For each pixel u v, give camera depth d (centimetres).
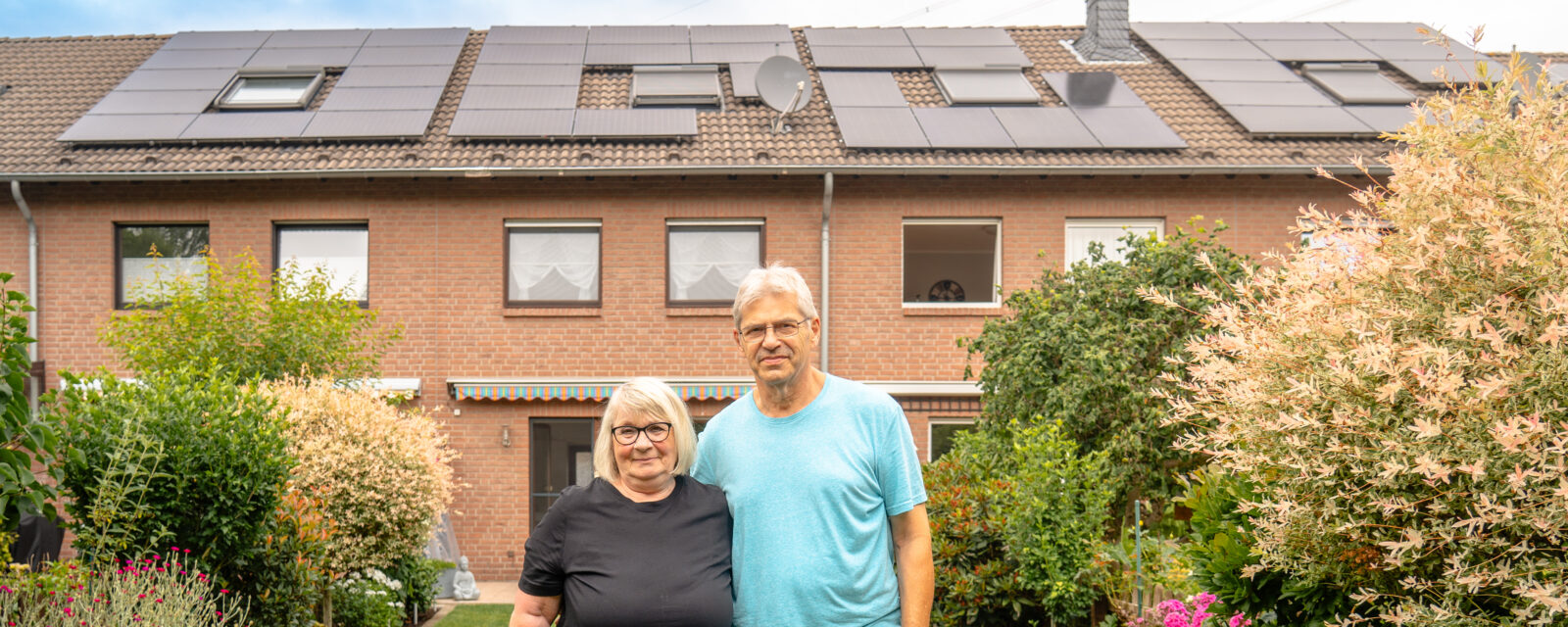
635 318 1313
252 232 1302
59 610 507
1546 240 322
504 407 1319
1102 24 1628
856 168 1252
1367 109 1373
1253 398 378
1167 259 860
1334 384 354
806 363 332
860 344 1309
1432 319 352
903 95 1432
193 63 1498
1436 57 1539
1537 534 317
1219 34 1661
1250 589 447
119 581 551
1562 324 313
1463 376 328
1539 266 323
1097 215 1309
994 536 708
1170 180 1306
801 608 316
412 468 922
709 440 347
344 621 892
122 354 1116
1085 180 1309
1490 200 341
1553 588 291
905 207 1312
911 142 1280
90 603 539
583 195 1312
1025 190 1310
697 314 1309
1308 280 390
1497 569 316
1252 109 1366
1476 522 307
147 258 1320
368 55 1535
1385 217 397
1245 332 413
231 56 1526
